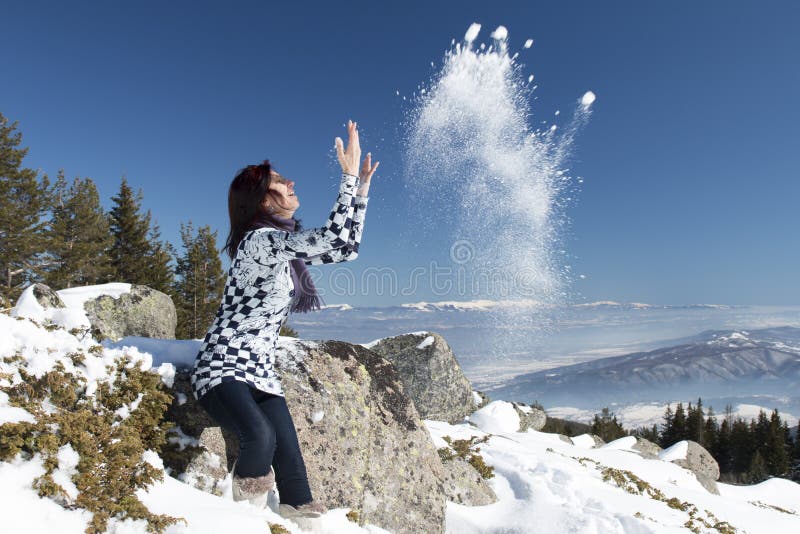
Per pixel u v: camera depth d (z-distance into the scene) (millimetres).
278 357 3602
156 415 2789
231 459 3070
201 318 36938
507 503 5117
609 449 10977
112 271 30359
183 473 2893
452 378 10141
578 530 4570
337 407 3635
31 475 1855
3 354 2432
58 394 2420
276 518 2537
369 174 2971
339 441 3535
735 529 6391
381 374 4145
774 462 77750
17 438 1893
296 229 2773
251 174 2555
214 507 2354
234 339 2498
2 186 25031
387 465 3764
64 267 27562
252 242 2426
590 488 6086
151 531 2008
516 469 5895
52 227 27125
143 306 7121
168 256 35000
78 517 1864
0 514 1624
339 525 3074
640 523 4781
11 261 24375
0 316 2662
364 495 3520
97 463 2129
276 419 2578
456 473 5066
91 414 2363
